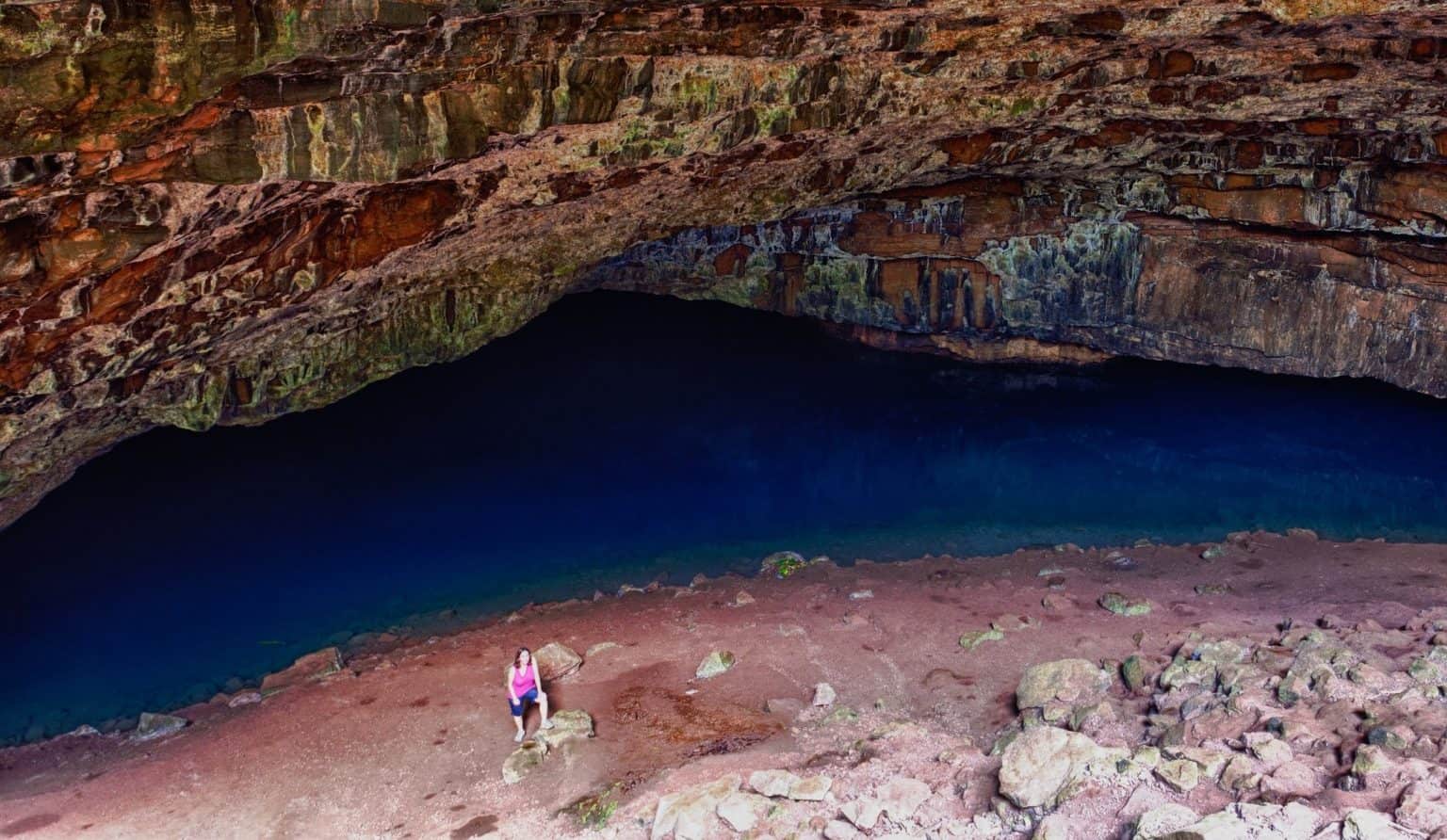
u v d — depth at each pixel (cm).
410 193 1342
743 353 3083
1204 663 1209
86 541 2148
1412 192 1931
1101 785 918
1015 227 2420
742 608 1695
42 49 763
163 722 1438
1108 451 2564
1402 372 2164
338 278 1379
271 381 1734
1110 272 2409
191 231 1085
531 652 1562
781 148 1623
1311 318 2231
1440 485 2267
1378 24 1243
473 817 1108
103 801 1209
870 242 2528
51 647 1744
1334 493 2248
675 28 1097
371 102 1027
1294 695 1073
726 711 1310
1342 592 1569
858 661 1445
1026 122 1727
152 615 1852
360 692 1452
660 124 1298
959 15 1170
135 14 784
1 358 1107
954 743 1124
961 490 2366
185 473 2473
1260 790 873
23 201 902
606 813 1070
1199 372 2850
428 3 888
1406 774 841
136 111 839
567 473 2502
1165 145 1989
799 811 993
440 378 2972
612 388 2973
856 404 2878
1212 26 1248
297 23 855
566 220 1736
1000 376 2906
